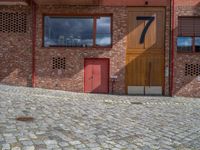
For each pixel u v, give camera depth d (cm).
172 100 1873
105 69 2111
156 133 990
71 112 1247
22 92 1766
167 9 2103
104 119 1161
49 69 2102
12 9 2089
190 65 2103
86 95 1936
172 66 2097
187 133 1007
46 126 977
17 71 2095
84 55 2103
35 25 2094
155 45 2114
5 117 1054
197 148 844
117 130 999
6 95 1552
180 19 2108
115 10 2102
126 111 1379
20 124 974
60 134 898
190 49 2116
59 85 2100
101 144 833
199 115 1355
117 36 2103
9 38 2094
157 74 2114
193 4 2100
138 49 2112
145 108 1505
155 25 2116
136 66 2111
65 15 2114
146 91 2109
